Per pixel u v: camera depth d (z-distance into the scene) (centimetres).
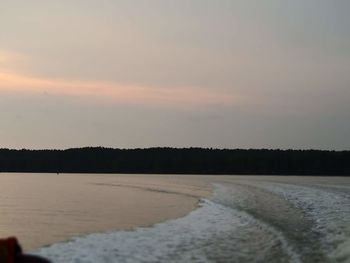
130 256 1477
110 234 1925
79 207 3450
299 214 2412
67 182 8156
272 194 3612
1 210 3231
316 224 2033
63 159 14362
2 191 5538
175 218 2544
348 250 1402
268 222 2189
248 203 3094
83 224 2475
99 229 2206
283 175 9875
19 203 3828
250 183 5406
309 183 5231
